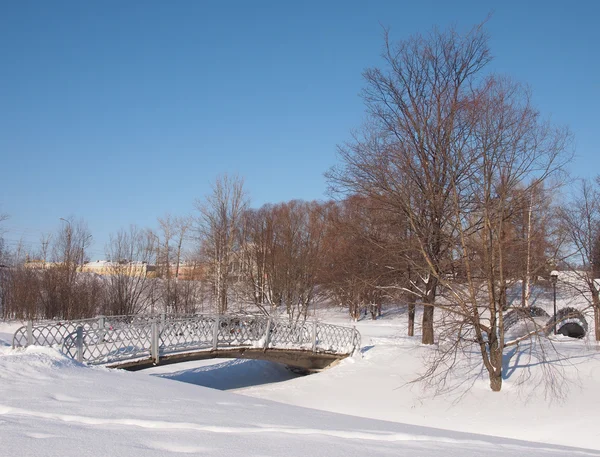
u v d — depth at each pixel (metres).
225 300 37.22
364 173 21.58
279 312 38.03
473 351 18.97
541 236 16.81
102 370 11.23
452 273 19.53
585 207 27.50
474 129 17.39
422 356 18.70
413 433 7.52
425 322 21.73
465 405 14.33
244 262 40.50
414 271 21.91
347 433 6.71
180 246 50.22
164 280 45.31
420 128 20.25
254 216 45.53
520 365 16.98
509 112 16.12
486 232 15.95
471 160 16.41
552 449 7.56
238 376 20.48
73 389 8.43
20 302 34.06
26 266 39.44
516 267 16.56
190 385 10.88
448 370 15.68
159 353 16.14
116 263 45.84
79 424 6.03
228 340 18.16
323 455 5.34
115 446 5.11
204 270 44.47
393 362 18.69
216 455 5.02
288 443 5.75
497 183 16.00
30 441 5.10
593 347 19.81
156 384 10.09
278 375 21.47
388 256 21.75
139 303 41.72
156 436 5.63
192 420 6.66
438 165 19.83
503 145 16.02
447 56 20.94
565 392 14.70
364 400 15.19
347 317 44.12
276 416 7.81
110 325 15.22
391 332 32.56
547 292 28.62
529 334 15.40
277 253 39.88
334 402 15.12
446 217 19.45
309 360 20.16
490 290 15.47
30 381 8.73
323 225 39.59
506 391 15.08
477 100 17.27
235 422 6.80
